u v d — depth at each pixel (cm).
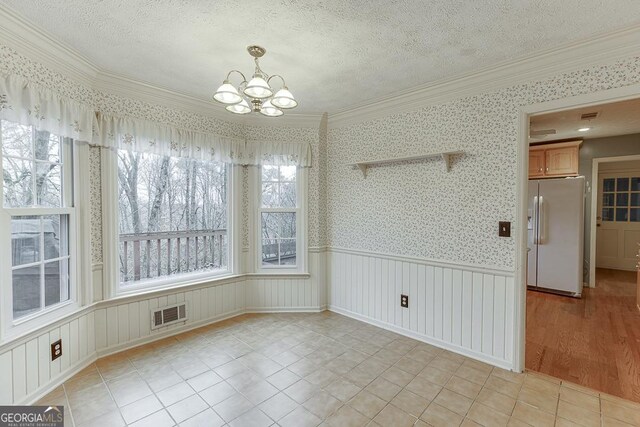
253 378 231
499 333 249
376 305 332
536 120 368
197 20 184
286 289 371
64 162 235
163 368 244
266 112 228
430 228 288
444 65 241
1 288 186
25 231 206
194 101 311
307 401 204
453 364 252
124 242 289
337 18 181
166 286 305
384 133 322
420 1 165
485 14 177
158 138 287
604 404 201
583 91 211
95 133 252
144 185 302
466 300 266
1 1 168
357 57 228
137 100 279
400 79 267
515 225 239
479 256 258
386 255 322
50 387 213
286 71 252
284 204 374
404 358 262
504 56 227
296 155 359
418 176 296
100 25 189
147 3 168
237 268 357
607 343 295
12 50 187
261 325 332
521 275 238
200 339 297
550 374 242
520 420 186
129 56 228
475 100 259
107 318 265
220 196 355
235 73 257
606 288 480
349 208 355
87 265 248
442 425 182
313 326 329
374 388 219
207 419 187
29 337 199
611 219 616
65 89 226
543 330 326
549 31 194
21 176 205
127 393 212
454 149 271
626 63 197
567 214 438
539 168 480
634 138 443
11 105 184
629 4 167
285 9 173
